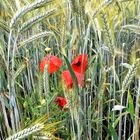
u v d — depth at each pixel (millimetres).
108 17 1459
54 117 1714
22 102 1769
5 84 1696
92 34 1896
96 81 1851
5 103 1521
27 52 1796
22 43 1561
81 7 1485
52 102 1602
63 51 1590
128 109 1473
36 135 1228
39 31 1874
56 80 1826
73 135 1519
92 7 1561
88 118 1612
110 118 1784
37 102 1766
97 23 1559
